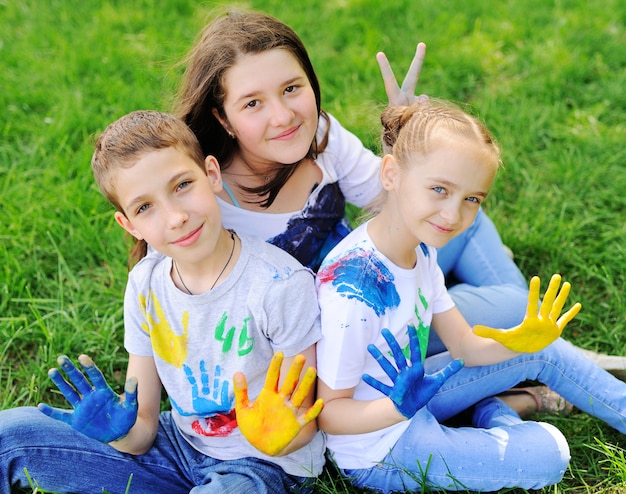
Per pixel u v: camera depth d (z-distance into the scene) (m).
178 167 1.66
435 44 3.81
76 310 2.49
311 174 2.08
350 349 1.77
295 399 1.55
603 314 2.49
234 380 1.57
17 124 3.28
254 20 1.88
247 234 2.01
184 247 1.68
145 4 4.26
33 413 1.86
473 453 1.84
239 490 1.75
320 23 4.03
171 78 2.26
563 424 2.12
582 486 1.95
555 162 3.06
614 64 3.64
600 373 2.01
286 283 1.76
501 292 2.24
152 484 1.89
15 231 2.76
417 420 1.88
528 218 2.83
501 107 3.35
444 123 1.74
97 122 3.26
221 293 1.76
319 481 1.91
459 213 1.72
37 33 3.94
